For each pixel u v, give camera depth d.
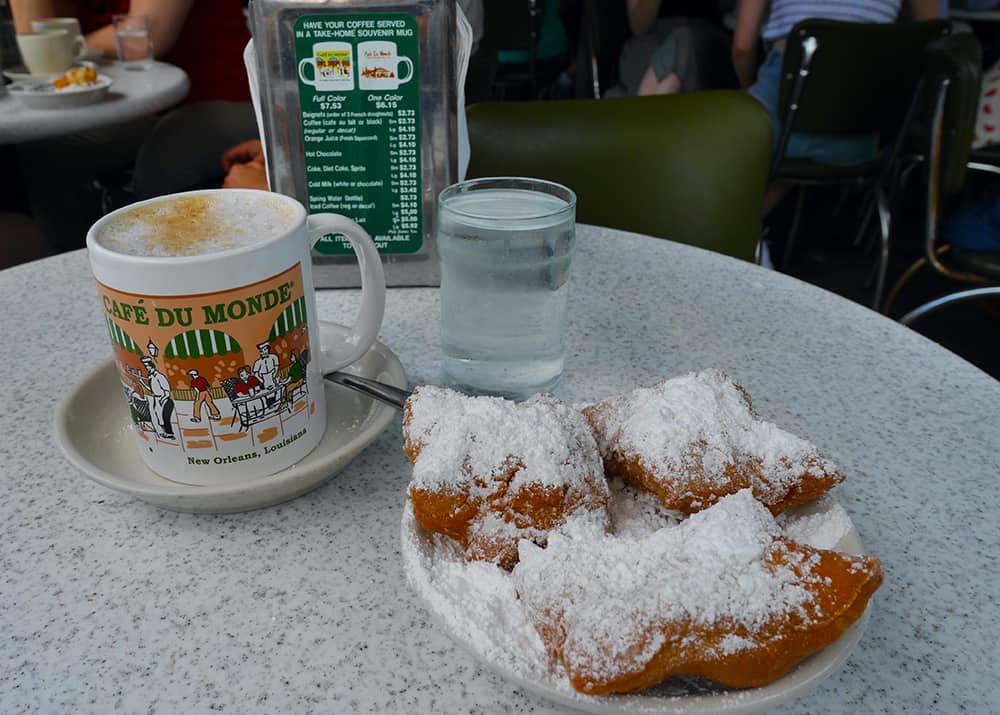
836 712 0.39
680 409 0.49
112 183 2.11
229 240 0.49
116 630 0.43
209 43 2.31
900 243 3.05
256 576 0.47
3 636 0.42
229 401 0.49
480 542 0.44
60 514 0.52
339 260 0.81
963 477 0.57
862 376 0.70
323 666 0.41
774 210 3.17
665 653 0.35
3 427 0.61
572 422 0.48
